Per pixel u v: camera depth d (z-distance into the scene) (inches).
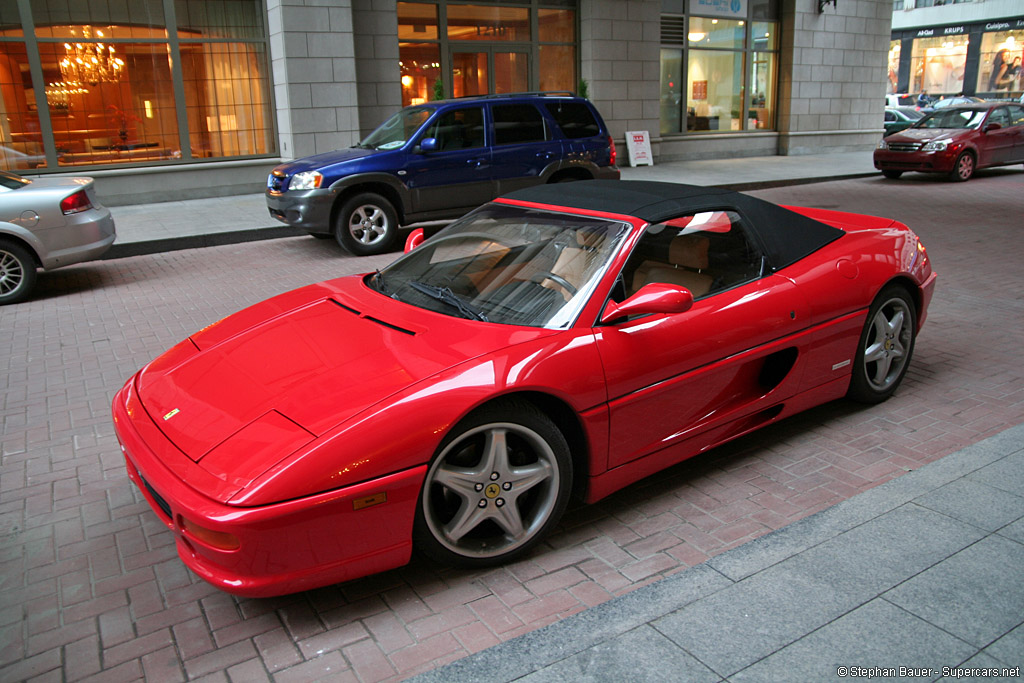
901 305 166.1
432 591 109.0
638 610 98.1
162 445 105.0
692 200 142.6
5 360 220.7
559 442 113.5
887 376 170.1
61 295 299.3
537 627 100.2
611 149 411.5
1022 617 93.6
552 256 131.8
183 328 249.0
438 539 106.9
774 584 102.0
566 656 90.0
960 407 169.5
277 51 537.3
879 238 166.7
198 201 529.0
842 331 152.5
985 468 132.3
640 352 121.2
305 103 540.4
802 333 144.2
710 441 136.8
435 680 86.7
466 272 136.8
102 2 497.0
